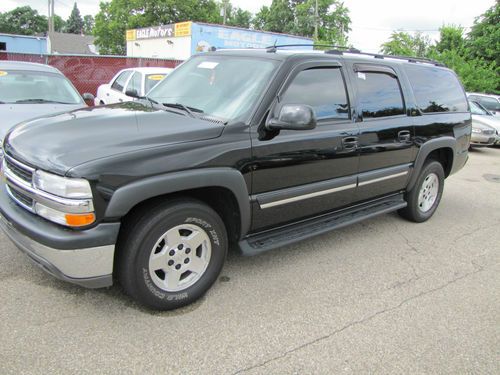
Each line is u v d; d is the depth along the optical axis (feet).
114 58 46.65
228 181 10.26
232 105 11.43
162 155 9.30
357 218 14.38
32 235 8.96
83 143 9.23
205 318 10.17
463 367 9.18
